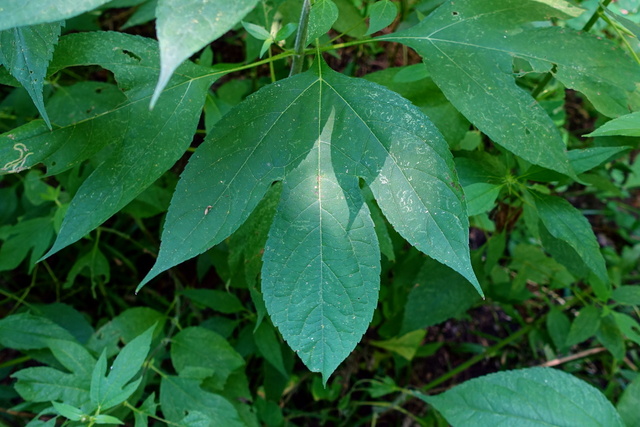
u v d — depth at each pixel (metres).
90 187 0.36
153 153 0.36
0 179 0.66
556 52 0.39
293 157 0.35
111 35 0.38
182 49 0.24
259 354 0.58
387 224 0.55
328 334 0.34
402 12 0.58
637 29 0.39
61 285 0.69
